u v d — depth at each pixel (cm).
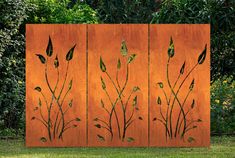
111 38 962
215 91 1109
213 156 876
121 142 966
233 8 1165
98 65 962
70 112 966
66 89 966
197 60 959
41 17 1169
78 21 1218
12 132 1094
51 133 968
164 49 960
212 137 1055
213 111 1081
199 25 958
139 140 965
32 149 947
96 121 966
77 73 963
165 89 962
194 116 963
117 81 962
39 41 963
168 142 966
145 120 964
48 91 966
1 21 1046
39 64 963
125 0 1750
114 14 1728
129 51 962
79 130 967
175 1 1227
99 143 966
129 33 960
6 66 1084
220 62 1173
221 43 1163
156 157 867
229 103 1095
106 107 965
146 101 962
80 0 1652
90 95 963
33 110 966
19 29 1153
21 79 1127
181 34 959
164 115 964
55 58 963
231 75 1195
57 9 1203
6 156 879
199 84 960
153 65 962
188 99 962
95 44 962
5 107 1095
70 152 919
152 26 960
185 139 965
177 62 960
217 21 1167
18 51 1113
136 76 962
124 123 965
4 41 1045
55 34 963
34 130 967
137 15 1762
